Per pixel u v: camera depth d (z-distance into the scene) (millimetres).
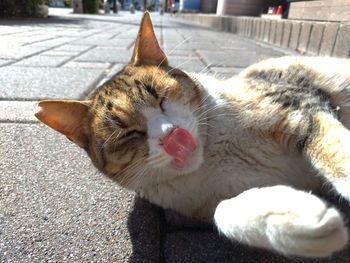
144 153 208
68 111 224
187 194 206
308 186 218
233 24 1207
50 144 281
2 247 172
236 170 206
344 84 258
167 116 219
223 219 161
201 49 730
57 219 193
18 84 429
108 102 224
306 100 230
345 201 201
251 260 167
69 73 490
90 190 223
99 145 222
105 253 170
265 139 214
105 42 817
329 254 134
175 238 182
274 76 265
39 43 759
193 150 202
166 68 249
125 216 199
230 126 218
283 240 135
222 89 250
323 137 201
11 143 280
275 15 1075
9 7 1356
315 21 682
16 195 214
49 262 163
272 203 143
